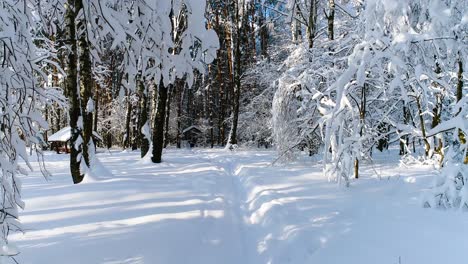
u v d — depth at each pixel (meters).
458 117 5.34
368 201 5.89
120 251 4.04
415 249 3.60
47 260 3.74
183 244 4.39
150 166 11.53
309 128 10.68
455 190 5.02
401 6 5.12
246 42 25.25
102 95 31.16
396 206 5.43
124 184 7.64
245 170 10.29
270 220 5.31
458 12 5.43
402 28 5.32
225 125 33.03
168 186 7.77
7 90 2.67
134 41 3.53
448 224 4.33
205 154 18.52
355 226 4.52
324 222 4.83
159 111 12.51
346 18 13.49
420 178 7.22
